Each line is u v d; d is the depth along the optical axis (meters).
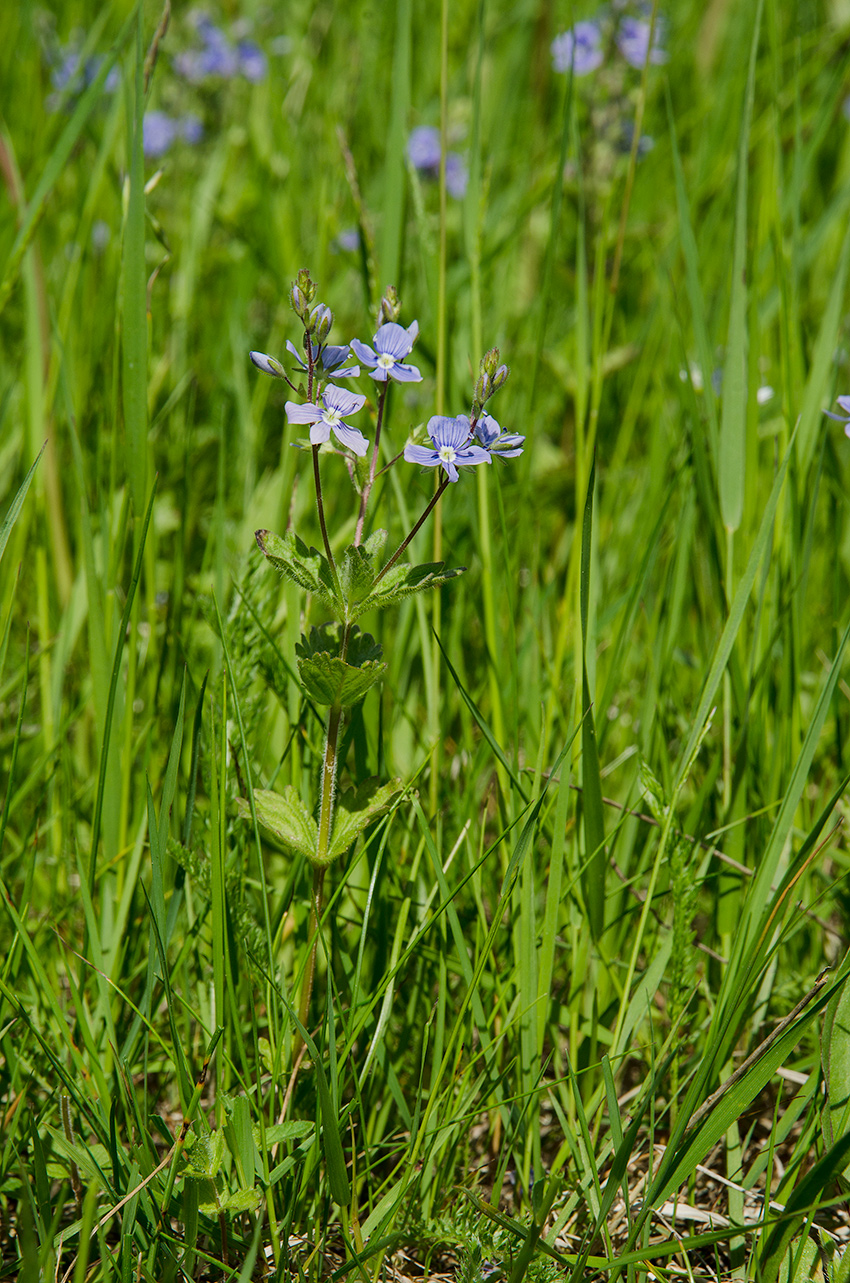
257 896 0.61
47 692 0.65
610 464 0.79
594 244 0.87
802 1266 0.56
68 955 0.59
